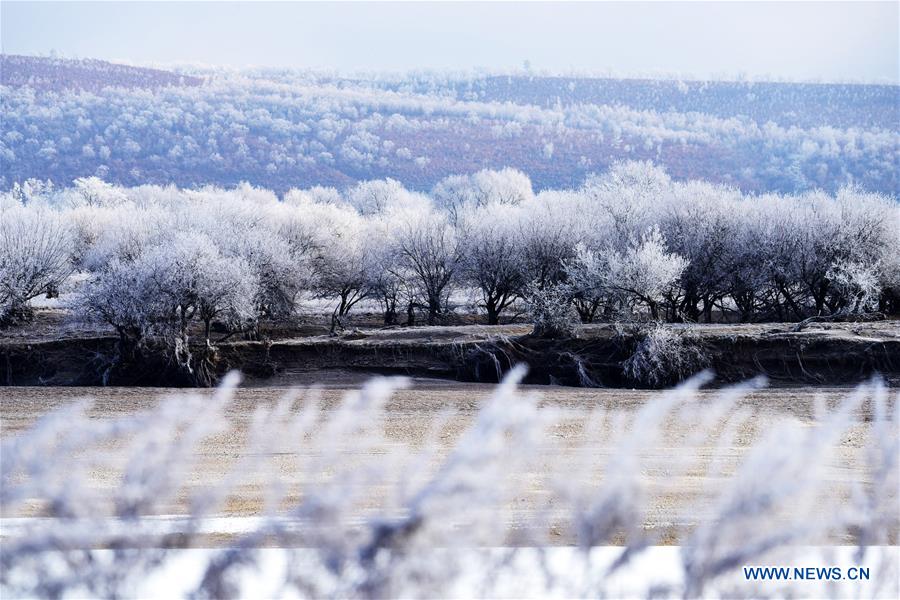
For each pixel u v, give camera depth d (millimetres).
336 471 5441
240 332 59938
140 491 5203
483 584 5129
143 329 49281
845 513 5688
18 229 64688
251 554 5109
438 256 73938
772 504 5473
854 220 68750
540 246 71250
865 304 62781
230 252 61719
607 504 5473
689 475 18047
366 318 77500
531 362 49469
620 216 77000
